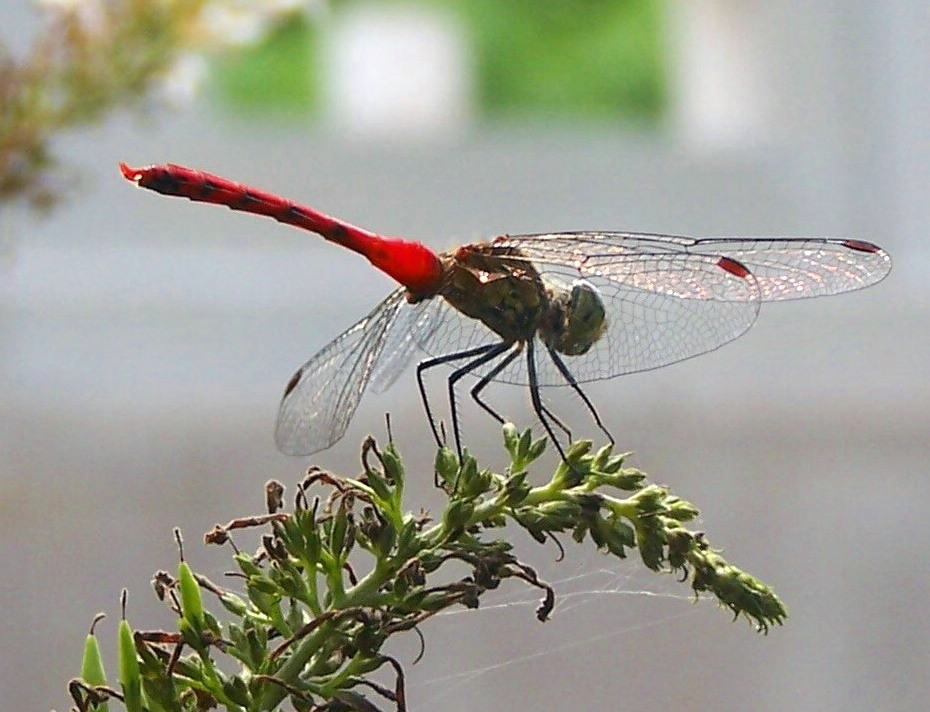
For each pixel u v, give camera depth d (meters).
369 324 0.64
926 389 0.99
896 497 0.89
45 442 0.90
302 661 0.61
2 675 0.75
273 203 0.64
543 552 0.74
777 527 0.85
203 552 0.80
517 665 0.74
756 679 0.75
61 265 1.00
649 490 0.62
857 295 1.01
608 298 0.65
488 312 0.64
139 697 0.61
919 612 0.78
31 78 0.65
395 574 0.61
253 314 1.02
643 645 0.74
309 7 0.66
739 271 0.65
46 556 0.78
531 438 0.62
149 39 0.65
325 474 0.61
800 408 0.97
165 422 0.96
